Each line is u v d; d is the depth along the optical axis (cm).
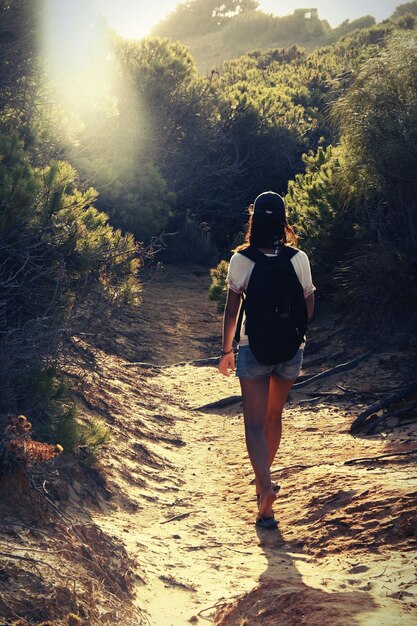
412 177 950
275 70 3219
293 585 353
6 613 273
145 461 609
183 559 408
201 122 2009
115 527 441
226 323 448
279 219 441
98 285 676
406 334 969
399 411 706
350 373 912
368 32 3716
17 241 607
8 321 602
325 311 1127
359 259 1024
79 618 289
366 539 412
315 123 2356
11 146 661
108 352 1048
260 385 443
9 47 1093
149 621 320
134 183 1597
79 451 516
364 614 291
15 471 387
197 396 928
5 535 344
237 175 2134
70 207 658
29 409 520
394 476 511
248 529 465
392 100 1002
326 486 511
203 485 577
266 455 450
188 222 1911
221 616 325
